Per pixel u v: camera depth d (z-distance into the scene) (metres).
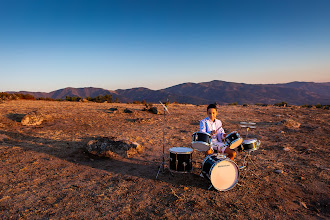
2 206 4.28
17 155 7.36
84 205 4.38
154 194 4.91
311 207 4.37
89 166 6.72
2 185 5.22
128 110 18.28
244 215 4.03
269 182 5.54
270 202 4.54
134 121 14.77
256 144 5.47
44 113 13.60
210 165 4.95
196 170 6.41
